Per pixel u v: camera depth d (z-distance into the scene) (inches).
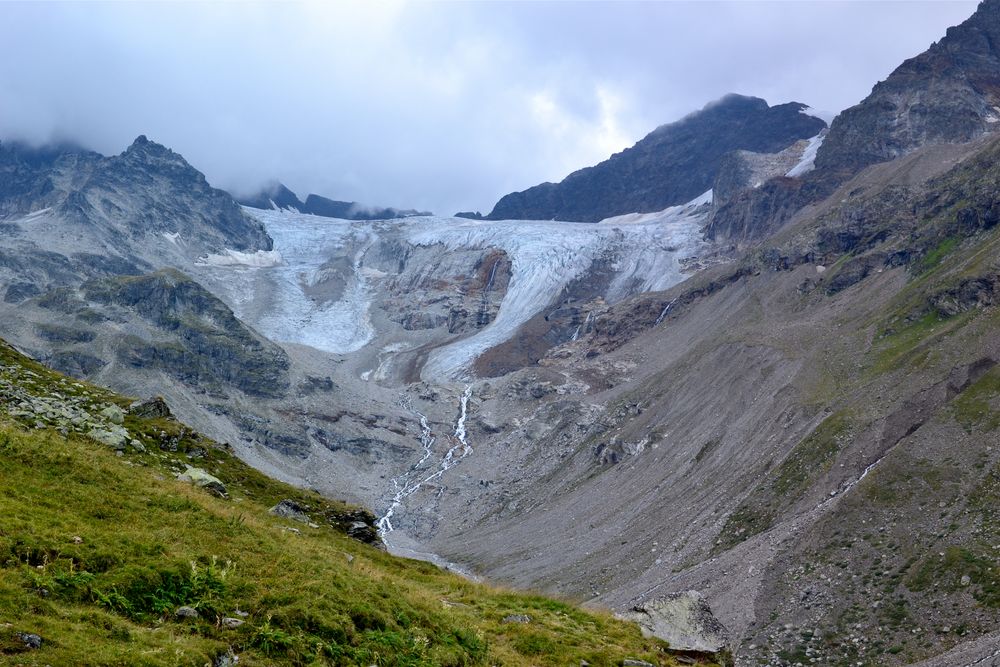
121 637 896.3
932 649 3395.7
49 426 1758.1
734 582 4544.8
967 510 4050.2
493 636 1369.3
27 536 1011.9
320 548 1499.8
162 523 1258.6
